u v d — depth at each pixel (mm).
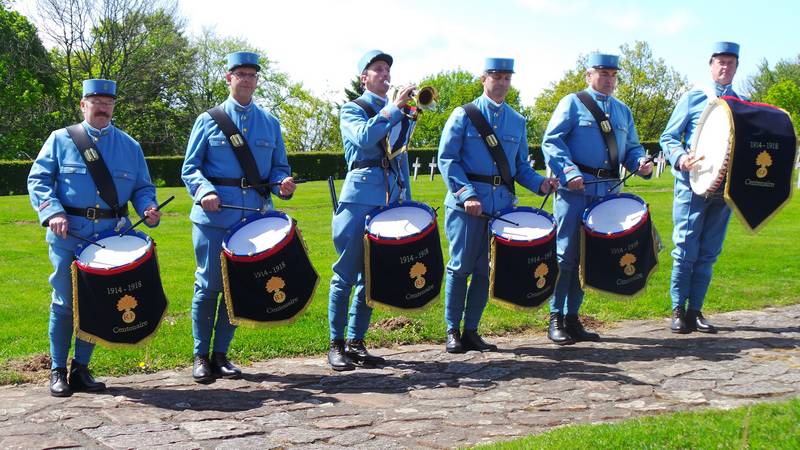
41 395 5637
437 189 24016
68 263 5664
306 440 4703
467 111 6719
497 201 6727
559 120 7062
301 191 24734
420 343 7207
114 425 4984
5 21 47406
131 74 47750
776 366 6105
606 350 6797
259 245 5723
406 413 5191
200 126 6070
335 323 6391
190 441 4688
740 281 9758
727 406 5129
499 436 4719
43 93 48344
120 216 5859
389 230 6086
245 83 6059
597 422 4883
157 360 6449
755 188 6562
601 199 7004
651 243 6793
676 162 7168
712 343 6949
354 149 6359
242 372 6262
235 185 6035
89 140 5785
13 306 8555
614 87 7191
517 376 6027
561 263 7078
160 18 48750
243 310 5723
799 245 12625
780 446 3893
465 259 6723
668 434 4203
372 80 6402
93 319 5441
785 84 65812
